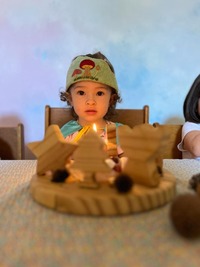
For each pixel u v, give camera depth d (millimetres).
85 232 305
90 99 792
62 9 1126
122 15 1146
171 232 302
